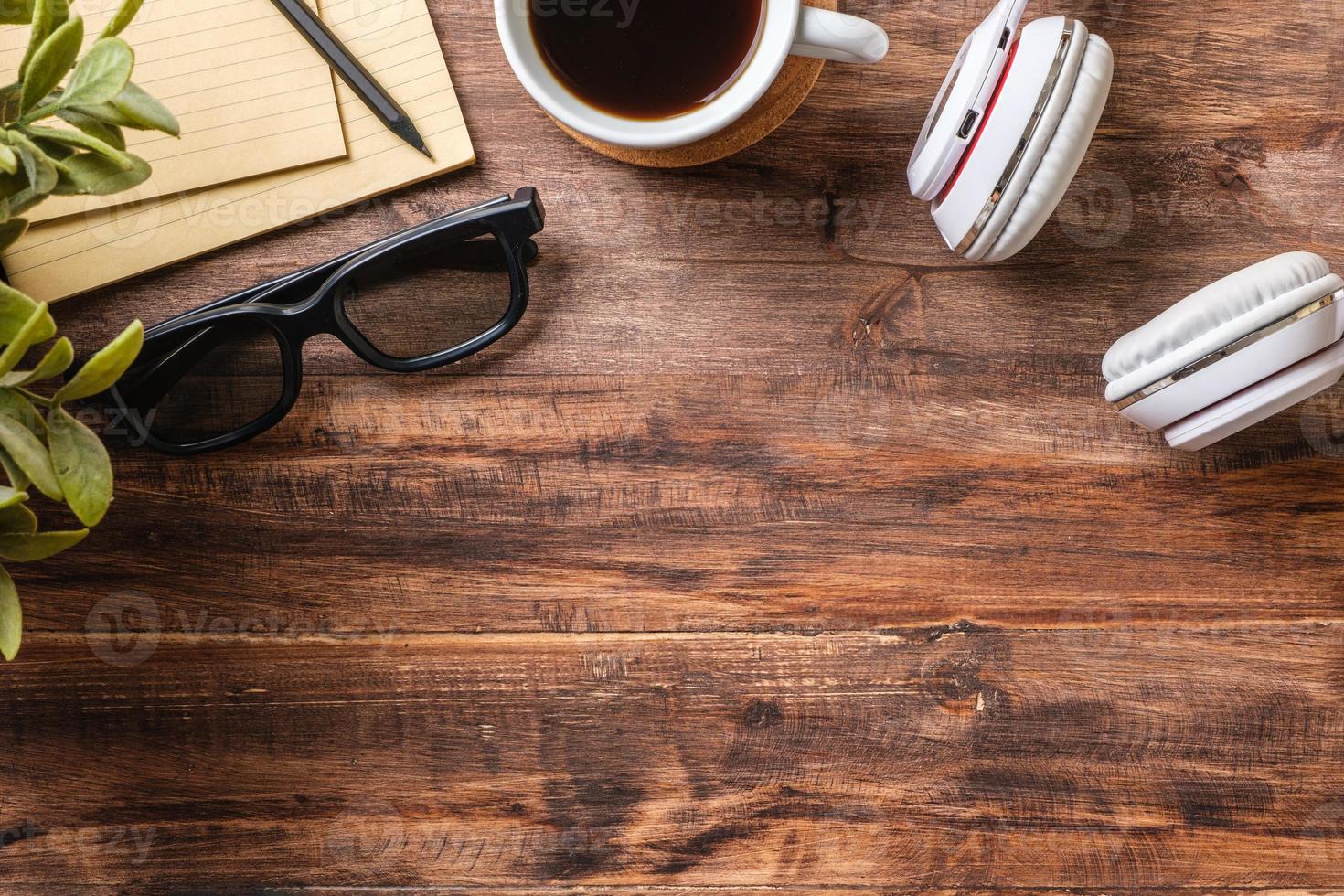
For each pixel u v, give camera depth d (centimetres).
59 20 42
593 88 50
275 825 54
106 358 41
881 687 54
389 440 54
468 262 52
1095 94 48
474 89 52
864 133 53
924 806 55
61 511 53
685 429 54
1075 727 55
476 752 54
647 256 53
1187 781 55
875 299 54
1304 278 49
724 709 54
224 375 53
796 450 54
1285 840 55
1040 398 54
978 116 48
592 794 55
